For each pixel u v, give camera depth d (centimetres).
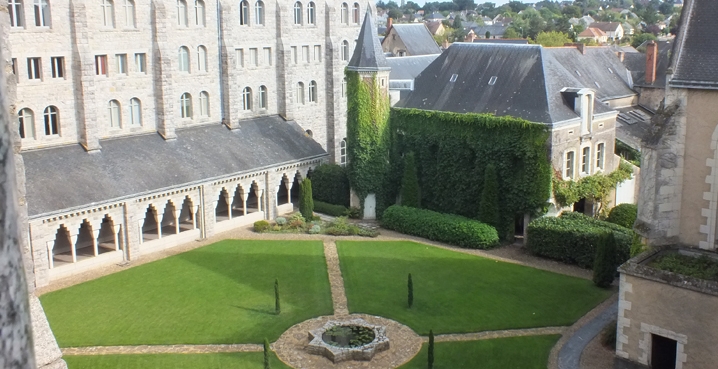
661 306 2747
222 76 5859
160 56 5259
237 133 5916
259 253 4819
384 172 5741
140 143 5200
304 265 4544
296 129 6406
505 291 4034
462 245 4975
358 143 5688
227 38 5812
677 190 3027
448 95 5578
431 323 3572
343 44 6969
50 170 4509
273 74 6369
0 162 314
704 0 3045
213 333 3459
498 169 5078
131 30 5125
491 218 5072
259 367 3083
